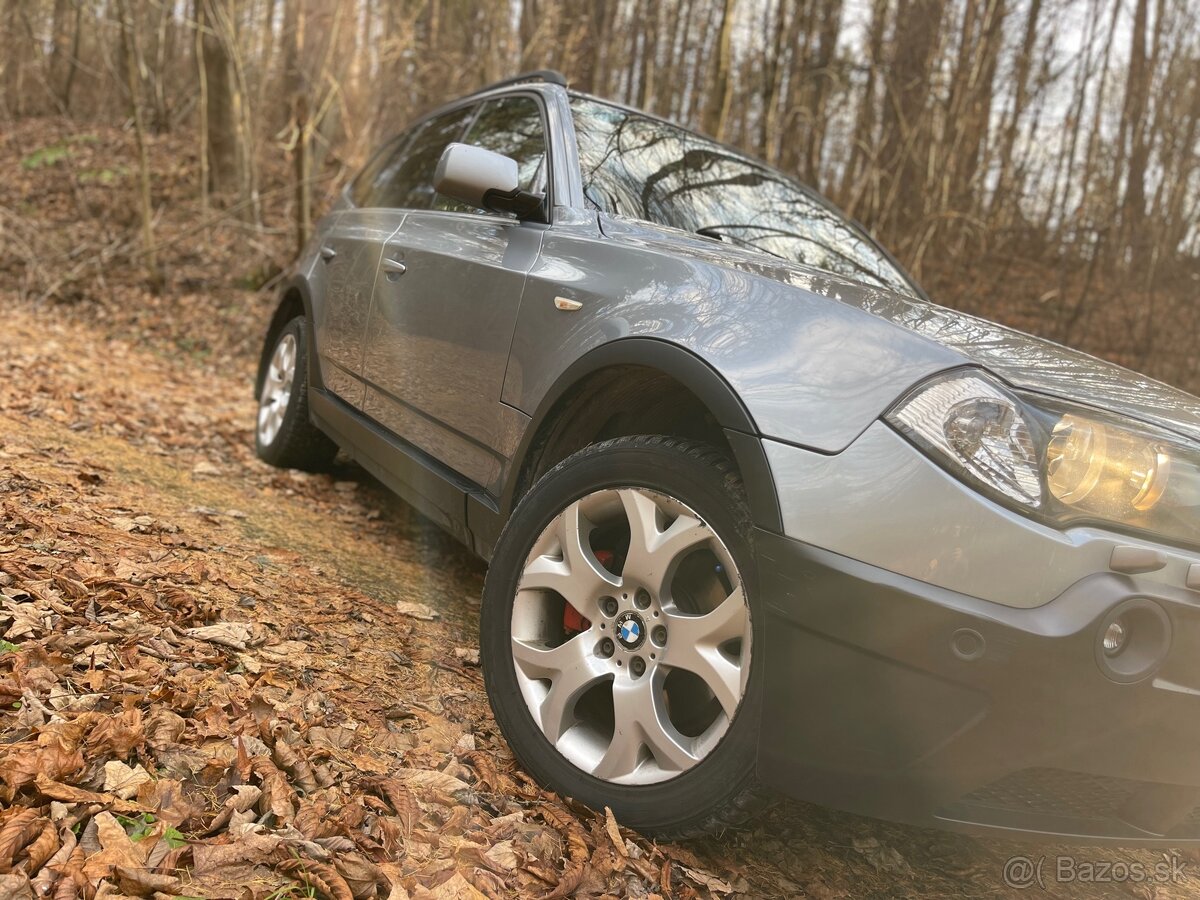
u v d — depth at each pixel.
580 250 2.55
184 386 6.80
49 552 2.61
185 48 15.44
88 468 3.62
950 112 12.23
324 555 3.40
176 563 2.81
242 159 10.70
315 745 1.97
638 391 2.36
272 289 9.70
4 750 1.64
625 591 2.02
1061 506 1.65
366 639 2.69
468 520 2.70
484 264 2.84
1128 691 1.60
